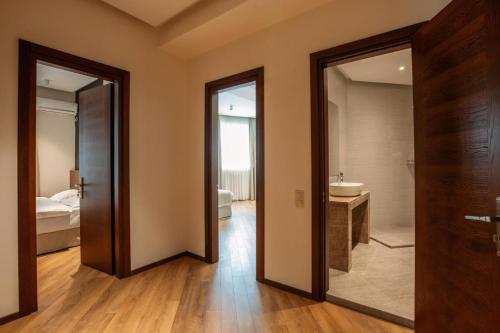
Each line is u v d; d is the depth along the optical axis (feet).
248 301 6.72
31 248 6.13
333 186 9.71
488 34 3.38
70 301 6.75
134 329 5.60
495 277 3.29
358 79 13.20
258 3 6.50
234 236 13.08
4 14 5.73
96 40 7.44
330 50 6.36
